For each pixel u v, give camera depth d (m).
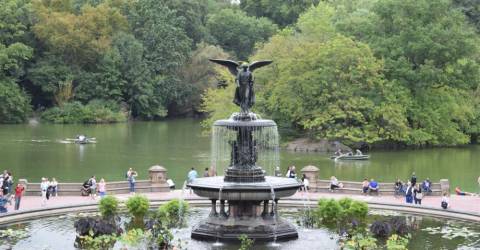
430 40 91.75
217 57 145.88
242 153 36.94
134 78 139.50
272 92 90.81
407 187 48.38
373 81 88.94
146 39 144.00
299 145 90.75
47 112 129.50
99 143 96.56
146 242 33.38
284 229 35.47
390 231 35.88
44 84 131.12
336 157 80.31
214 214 36.16
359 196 50.81
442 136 95.38
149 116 140.88
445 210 44.03
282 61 88.94
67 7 139.50
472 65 95.06
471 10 123.38
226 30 158.88
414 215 43.81
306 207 46.28
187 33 157.00
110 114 132.62
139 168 71.50
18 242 34.59
